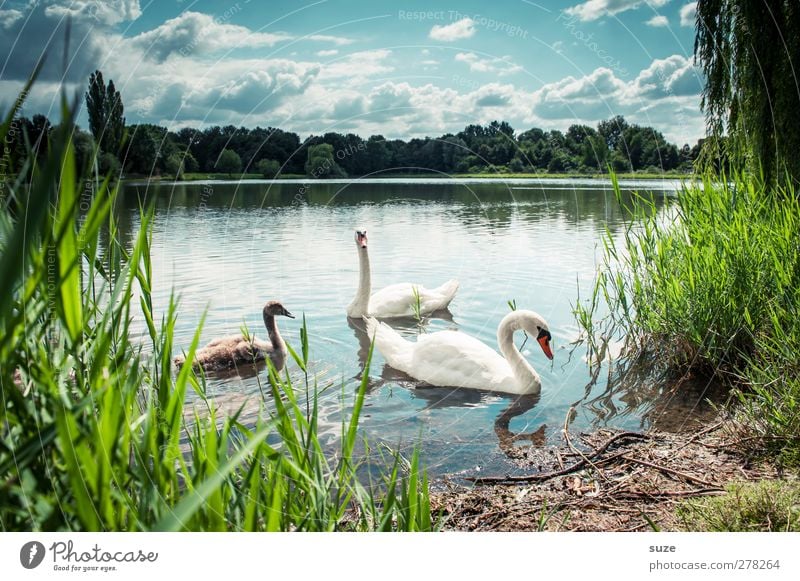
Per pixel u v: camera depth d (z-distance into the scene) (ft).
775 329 18.57
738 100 24.56
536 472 16.17
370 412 20.57
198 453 9.85
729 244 21.08
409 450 17.67
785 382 16.84
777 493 13.38
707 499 13.73
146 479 8.05
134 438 8.21
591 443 17.75
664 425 18.39
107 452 7.37
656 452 16.52
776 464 15.01
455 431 18.99
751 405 17.10
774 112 23.53
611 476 15.56
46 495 7.48
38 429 7.31
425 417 20.13
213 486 7.30
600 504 14.19
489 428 19.16
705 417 18.58
